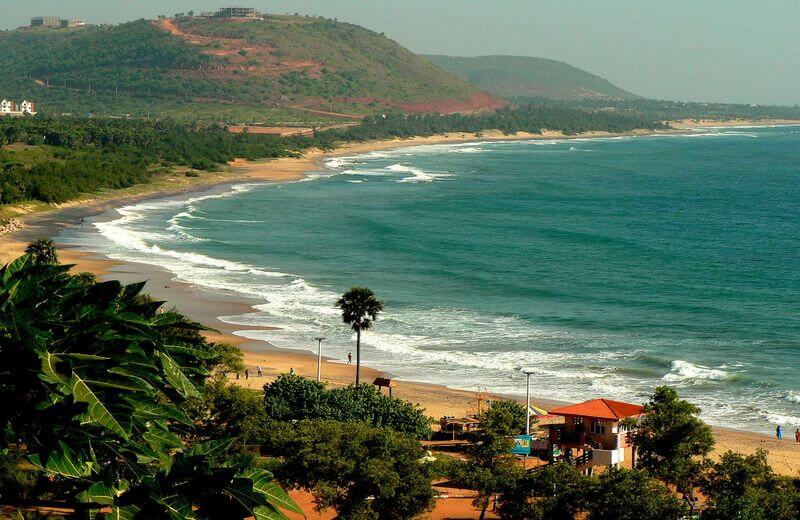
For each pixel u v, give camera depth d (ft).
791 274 428.97
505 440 171.12
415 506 152.76
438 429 221.66
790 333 320.91
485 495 159.12
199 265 433.89
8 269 55.11
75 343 51.65
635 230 573.33
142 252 462.19
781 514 142.72
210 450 54.03
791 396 253.24
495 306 363.56
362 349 302.04
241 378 260.01
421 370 279.69
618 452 183.32
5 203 578.25
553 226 585.63
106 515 51.19
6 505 88.02
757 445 215.10
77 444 51.75
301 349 300.61
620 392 255.91
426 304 366.22
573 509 150.41
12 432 50.96
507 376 272.51
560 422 223.51
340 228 563.89
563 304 367.45
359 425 163.12
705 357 291.99
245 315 342.03
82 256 443.73
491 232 556.51
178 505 49.83
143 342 54.44
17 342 50.01
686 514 147.95
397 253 479.00
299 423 178.29
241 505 51.03
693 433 170.81
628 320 340.80
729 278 420.36
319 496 150.20
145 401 52.13
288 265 441.68
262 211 636.48
